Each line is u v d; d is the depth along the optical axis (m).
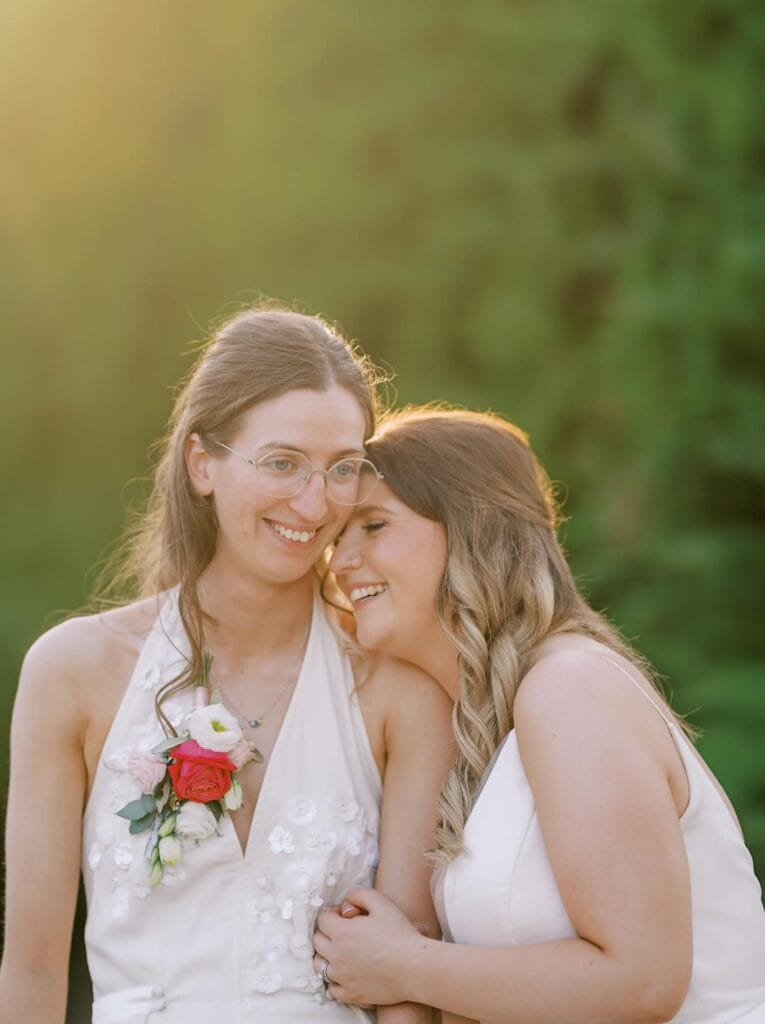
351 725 2.75
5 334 6.88
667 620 6.01
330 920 2.58
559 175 6.54
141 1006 2.56
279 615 2.75
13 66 6.84
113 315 6.84
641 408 6.27
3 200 6.88
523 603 2.65
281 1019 2.55
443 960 2.41
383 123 6.63
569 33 6.45
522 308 6.53
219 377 2.61
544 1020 2.26
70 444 6.89
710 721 5.58
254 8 6.73
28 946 2.64
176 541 2.73
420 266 6.63
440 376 6.64
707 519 6.25
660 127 6.41
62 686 2.68
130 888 2.60
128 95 6.84
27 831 2.65
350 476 2.62
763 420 6.04
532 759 2.37
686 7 6.41
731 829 2.49
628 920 2.20
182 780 2.54
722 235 6.25
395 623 2.69
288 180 6.70
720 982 2.39
